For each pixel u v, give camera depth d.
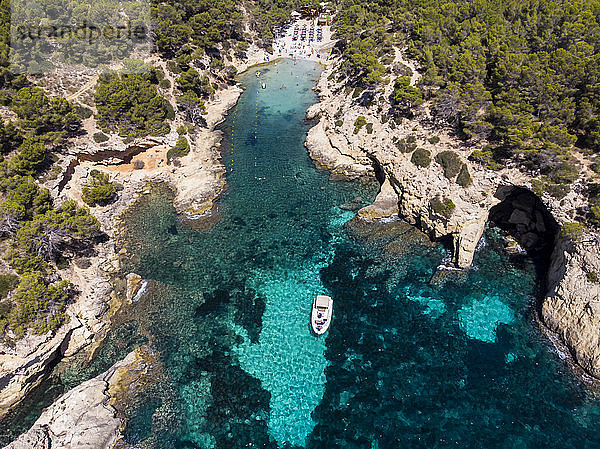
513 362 51.56
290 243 69.44
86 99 84.94
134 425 45.62
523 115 66.88
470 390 49.12
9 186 61.88
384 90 88.00
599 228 53.22
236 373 51.25
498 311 57.44
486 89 76.25
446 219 63.31
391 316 57.72
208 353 53.31
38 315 48.97
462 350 53.19
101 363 51.56
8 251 54.25
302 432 45.97
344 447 44.72
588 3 86.69
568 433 44.84
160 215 74.38
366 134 84.69
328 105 101.38
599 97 62.56
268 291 61.62
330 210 76.00
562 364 50.59
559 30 80.19
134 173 82.44
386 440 45.22
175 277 63.12
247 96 116.19
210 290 61.53
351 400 48.78
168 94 96.12
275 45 147.12
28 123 72.25
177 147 85.62
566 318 51.88
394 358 52.84
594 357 47.59
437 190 66.50
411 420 46.81
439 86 82.88
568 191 58.03
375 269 64.50
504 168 63.94
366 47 103.44
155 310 58.19
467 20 96.25
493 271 62.47
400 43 104.00
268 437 45.53
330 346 54.41
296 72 131.50
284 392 49.53
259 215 74.94
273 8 157.62
